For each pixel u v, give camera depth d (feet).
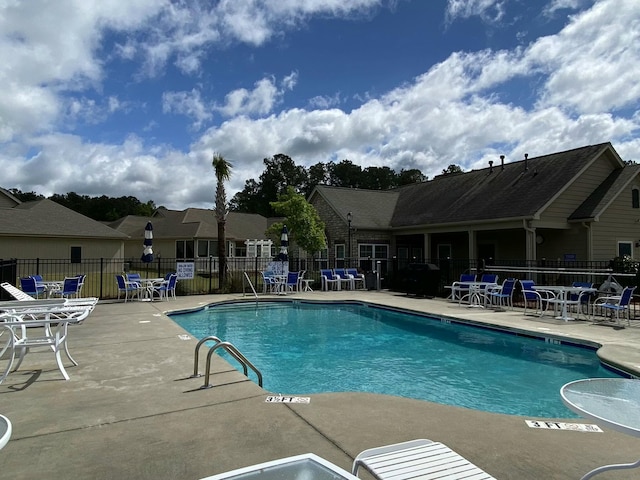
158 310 38.24
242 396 14.71
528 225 50.52
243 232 116.57
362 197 81.61
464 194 67.21
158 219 118.11
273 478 5.64
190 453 10.25
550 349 27.02
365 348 28.58
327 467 5.89
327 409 13.46
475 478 6.38
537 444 10.92
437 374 22.39
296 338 31.83
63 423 12.23
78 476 9.15
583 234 52.80
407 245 75.41
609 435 11.57
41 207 88.58
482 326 32.55
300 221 68.13
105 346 22.86
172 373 17.65
